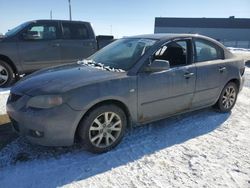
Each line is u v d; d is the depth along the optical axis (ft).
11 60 25.45
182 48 15.72
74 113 11.59
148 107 13.97
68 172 11.33
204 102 16.94
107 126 12.75
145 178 11.02
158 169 11.66
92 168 11.64
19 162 11.96
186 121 17.04
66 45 28.17
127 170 11.55
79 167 11.70
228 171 11.61
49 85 12.03
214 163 12.21
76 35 28.94
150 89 13.76
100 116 12.48
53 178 10.91
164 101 14.57
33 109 11.55
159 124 16.47
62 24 28.12
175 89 14.85
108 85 12.37
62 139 11.68
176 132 15.39
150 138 14.55
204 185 10.64
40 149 13.09
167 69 14.15
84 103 11.71
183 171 11.55
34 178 10.89
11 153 12.67
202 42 16.92
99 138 12.62
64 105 11.41
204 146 13.80
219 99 18.11
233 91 18.88
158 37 15.60
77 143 13.62
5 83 25.62
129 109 13.23
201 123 16.76
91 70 13.70
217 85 17.31
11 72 25.79
